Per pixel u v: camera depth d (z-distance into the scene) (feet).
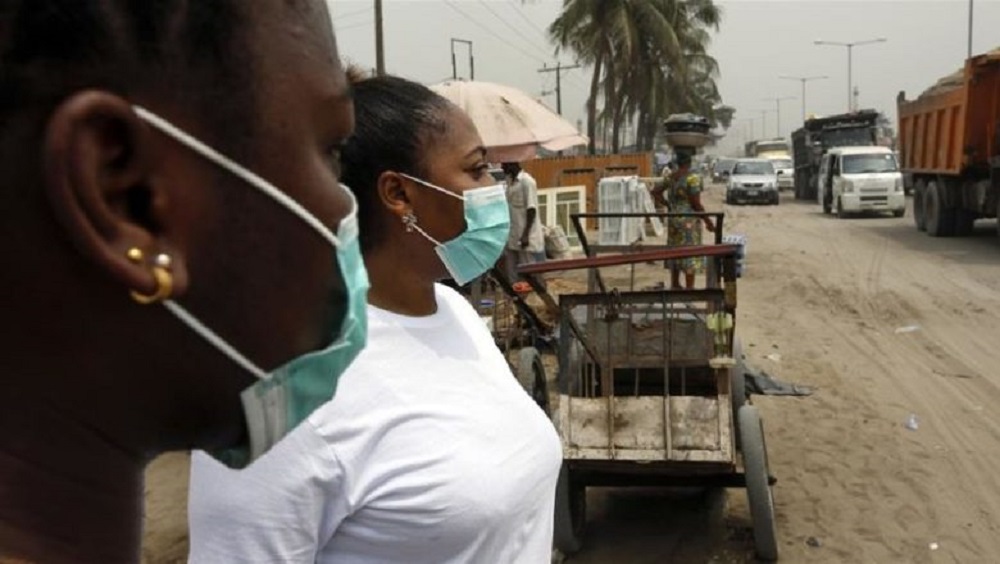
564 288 35.88
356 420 4.10
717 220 17.20
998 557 13.50
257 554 3.96
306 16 2.12
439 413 4.33
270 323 2.10
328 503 4.14
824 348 26.89
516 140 30.27
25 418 1.85
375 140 5.04
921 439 18.54
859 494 15.74
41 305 1.79
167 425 2.08
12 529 1.82
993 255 46.88
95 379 1.90
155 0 1.80
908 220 70.13
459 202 5.24
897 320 31.07
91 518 1.97
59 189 1.68
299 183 2.07
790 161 132.67
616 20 111.86
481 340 5.07
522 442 4.68
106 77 1.76
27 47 1.68
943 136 53.26
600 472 13.11
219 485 3.94
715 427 12.89
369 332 4.38
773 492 15.87
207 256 1.96
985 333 28.71
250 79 1.96
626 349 15.21
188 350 2.00
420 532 4.22
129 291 1.85
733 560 13.47
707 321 14.06
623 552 13.87
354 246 2.32
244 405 2.15
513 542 4.58
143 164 1.83
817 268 44.21
